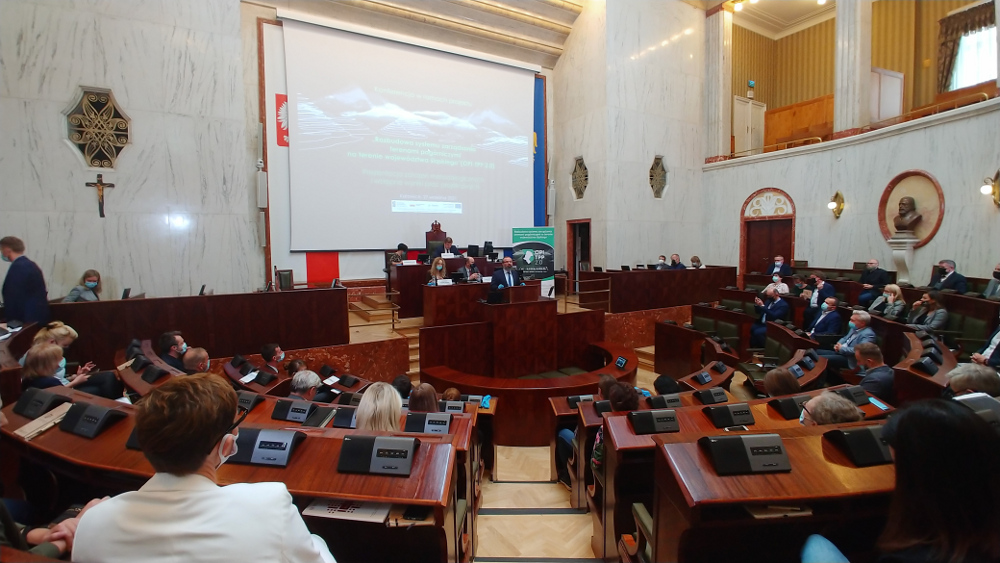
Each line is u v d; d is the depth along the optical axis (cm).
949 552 83
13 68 623
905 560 87
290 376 412
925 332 439
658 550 177
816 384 406
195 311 540
